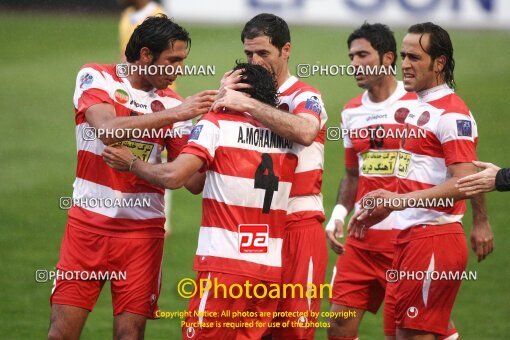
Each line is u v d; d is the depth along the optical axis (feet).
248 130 54.54
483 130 155.22
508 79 191.01
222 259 54.29
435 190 56.13
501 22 231.71
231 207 54.29
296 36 226.79
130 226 58.85
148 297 59.47
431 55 58.44
